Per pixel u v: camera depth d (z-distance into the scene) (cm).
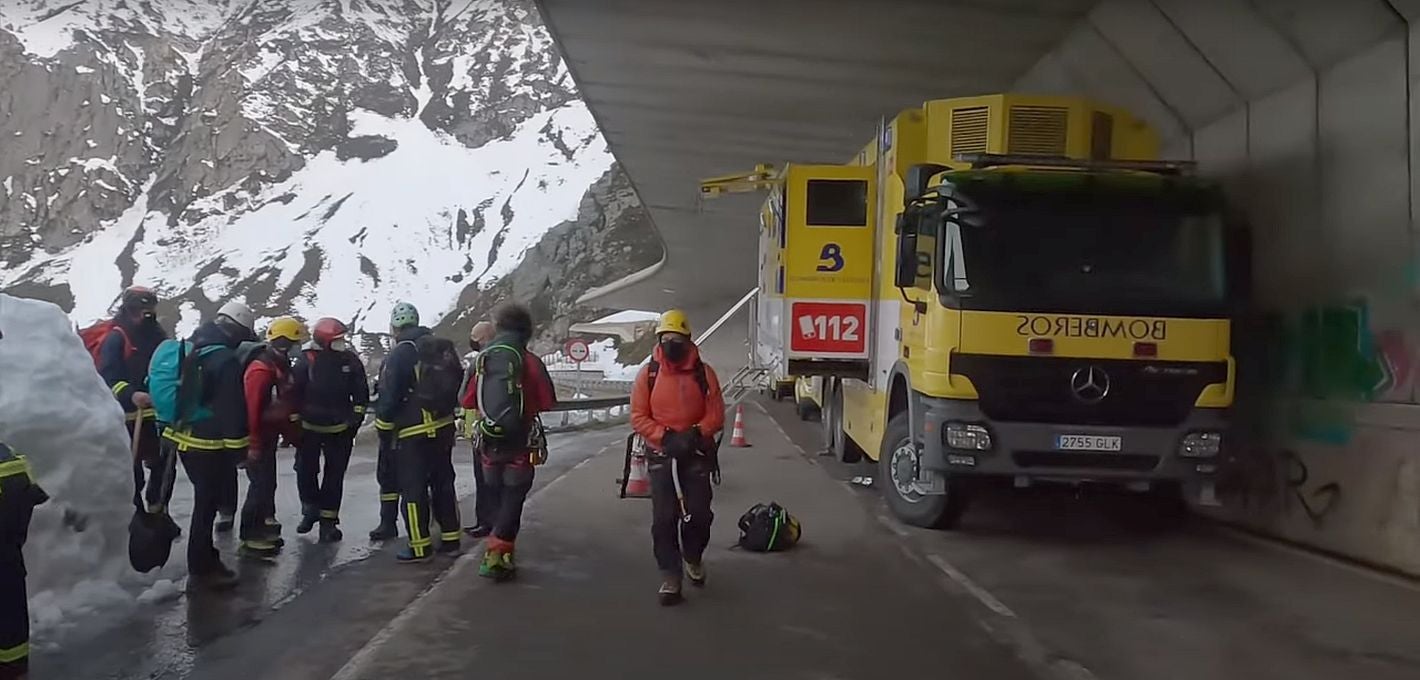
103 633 648
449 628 668
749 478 1379
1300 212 981
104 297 11719
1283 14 899
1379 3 819
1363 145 896
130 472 735
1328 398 937
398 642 636
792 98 1841
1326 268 943
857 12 1321
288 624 673
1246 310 934
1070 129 1016
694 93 1891
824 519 1070
